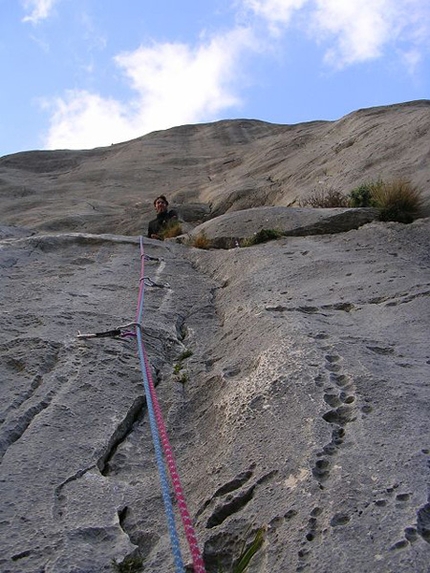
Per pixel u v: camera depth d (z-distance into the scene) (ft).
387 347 15.06
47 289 22.70
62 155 105.70
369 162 42.98
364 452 10.51
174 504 10.98
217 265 26.73
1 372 15.70
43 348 16.75
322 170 50.72
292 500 9.75
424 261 23.00
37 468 11.89
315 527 9.08
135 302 21.54
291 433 11.57
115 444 13.34
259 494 10.24
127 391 15.25
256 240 29.14
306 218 30.14
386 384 12.64
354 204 32.63
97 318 19.60
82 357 16.49
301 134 80.12
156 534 10.32
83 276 24.63
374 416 11.61
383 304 18.49
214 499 10.63
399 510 9.00
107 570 9.52
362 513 9.08
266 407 12.75
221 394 14.49
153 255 28.55
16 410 13.89
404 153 41.68
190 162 93.25
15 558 9.56
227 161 87.56
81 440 13.03
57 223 61.05
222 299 22.29
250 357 15.75
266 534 9.32
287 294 20.59
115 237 30.42
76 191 83.46
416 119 47.29
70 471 11.96
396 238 26.30
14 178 92.02
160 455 10.35
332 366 13.82
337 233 29.09
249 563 9.01
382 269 21.90
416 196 30.14
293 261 24.54
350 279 21.30
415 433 10.85
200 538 9.80
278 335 16.11
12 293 22.20
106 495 11.36
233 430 12.46
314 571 8.30
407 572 7.89
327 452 10.75
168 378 16.25
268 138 101.81
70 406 14.14
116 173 89.76
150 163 94.43
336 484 9.78
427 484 9.43
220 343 18.10
